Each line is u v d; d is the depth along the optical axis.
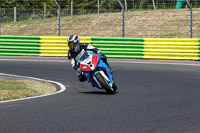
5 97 31.80
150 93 34.91
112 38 67.31
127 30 94.38
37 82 42.03
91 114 25.50
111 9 100.94
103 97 32.69
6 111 26.39
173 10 103.19
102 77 33.28
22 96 32.88
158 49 65.56
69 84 41.22
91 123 22.91
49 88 38.53
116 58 67.25
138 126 22.19
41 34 95.88
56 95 33.78
